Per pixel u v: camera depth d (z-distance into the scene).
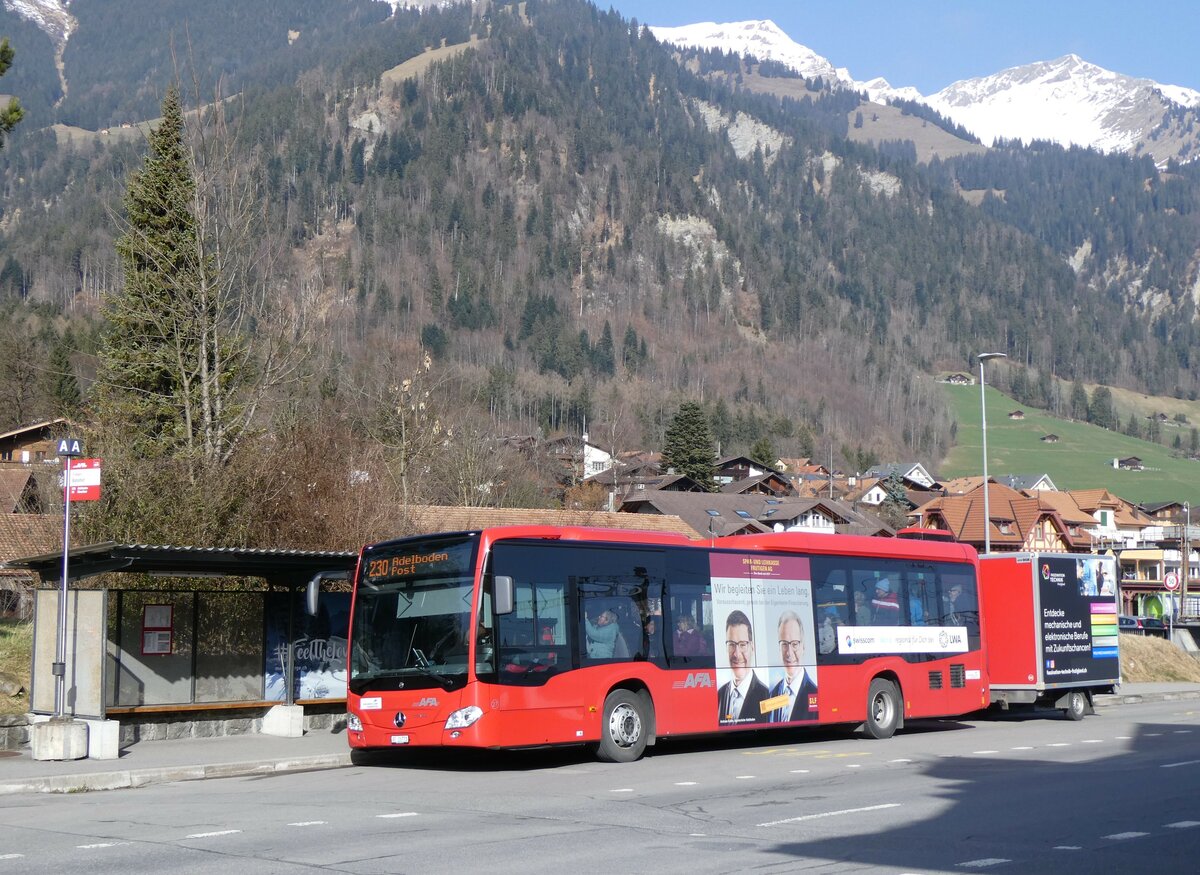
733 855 10.96
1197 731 24.95
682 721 19.61
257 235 33.00
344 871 10.14
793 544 22.08
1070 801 14.52
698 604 20.30
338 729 23.06
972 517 94.69
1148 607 92.06
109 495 25.77
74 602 18.97
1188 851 11.41
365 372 64.50
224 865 10.40
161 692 20.86
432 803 14.46
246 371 31.45
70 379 82.50
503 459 73.31
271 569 20.67
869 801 14.45
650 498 100.31
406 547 18.44
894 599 23.84
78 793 15.90
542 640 18.02
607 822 12.88
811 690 21.81
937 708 24.31
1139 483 199.62
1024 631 27.06
